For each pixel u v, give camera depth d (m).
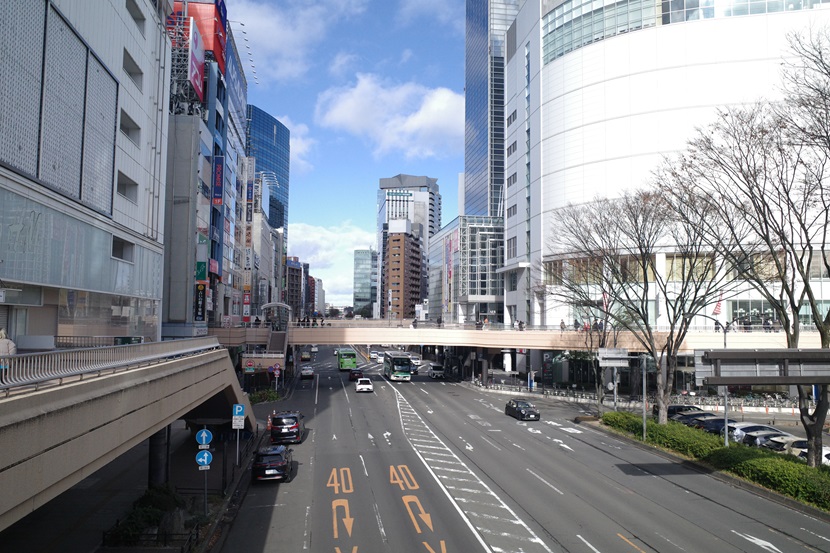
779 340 50.44
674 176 50.03
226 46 63.69
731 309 55.16
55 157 21.59
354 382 66.19
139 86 32.28
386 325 63.03
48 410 9.49
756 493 21.73
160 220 36.16
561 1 67.06
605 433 35.41
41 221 20.69
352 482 23.61
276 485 23.30
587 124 63.09
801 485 20.02
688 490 22.22
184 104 47.94
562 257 56.19
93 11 24.67
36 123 19.95
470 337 59.28
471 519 18.69
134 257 31.48
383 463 27.03
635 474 24.84
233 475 23.52
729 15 56.06
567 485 22.95
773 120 39.44
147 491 19.38
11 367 9.25
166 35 36.84
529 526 17.94
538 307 68.00
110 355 13.07
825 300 51.28
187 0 56.16
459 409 46.00
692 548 15.98
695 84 56.78
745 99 51.06
